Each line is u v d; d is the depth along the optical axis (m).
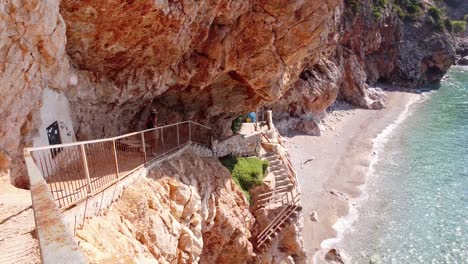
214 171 16.73
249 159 21.38
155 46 13.08
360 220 26.69
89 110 13.02
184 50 14.83
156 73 14.80
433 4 86.62
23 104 8.11
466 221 26.39
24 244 5.08
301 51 18.81
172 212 11.12
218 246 15.36
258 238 19.14
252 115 28.66
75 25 10.10
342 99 57.31
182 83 16.83
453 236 24.75
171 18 12.05
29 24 7.75
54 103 10.12
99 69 12.56
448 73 84.12
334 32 41.25
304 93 41.53
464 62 92.25
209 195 14.85
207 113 21.44
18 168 7.86
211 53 16.31
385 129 47.50
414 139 43.84
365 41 60.56
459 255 22.81
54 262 2.12
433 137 44.22
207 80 17.23
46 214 2.86
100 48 11.46
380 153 39.69
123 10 10.47
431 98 63.41
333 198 29.30
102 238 7.16
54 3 8.44
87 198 7.58
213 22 15.77
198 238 12.55
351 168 35.34
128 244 7.80
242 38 17.11
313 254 22.66
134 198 9.34
